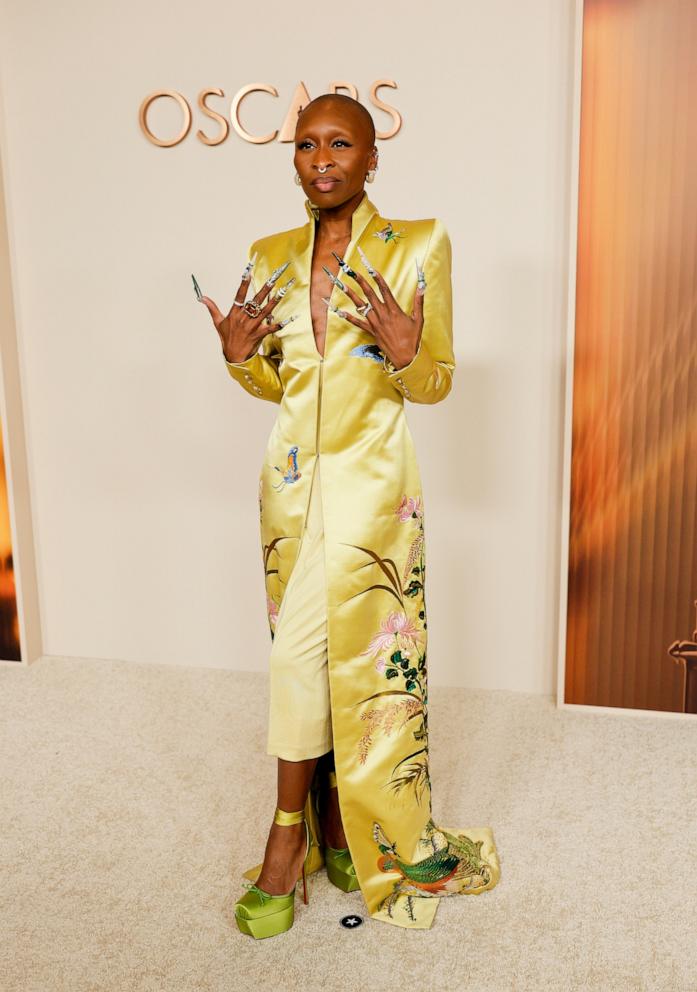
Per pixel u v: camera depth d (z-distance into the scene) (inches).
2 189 113.5
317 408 67.7
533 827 83.5
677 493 102.5
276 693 69.6
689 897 73.2
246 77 106.2
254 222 109.4
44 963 66.7
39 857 79.6
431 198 105.0
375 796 70.0
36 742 100.7
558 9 98.7
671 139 96.2
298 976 65.4
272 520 70.9
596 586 106.3
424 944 68.6
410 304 67.9
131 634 123.3
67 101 110.6
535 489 109.0
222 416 114.9
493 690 114.3
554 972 65.3
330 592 67.6
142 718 106.4
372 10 102.4
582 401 103.3
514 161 102.6
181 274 112.2
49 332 117.1
